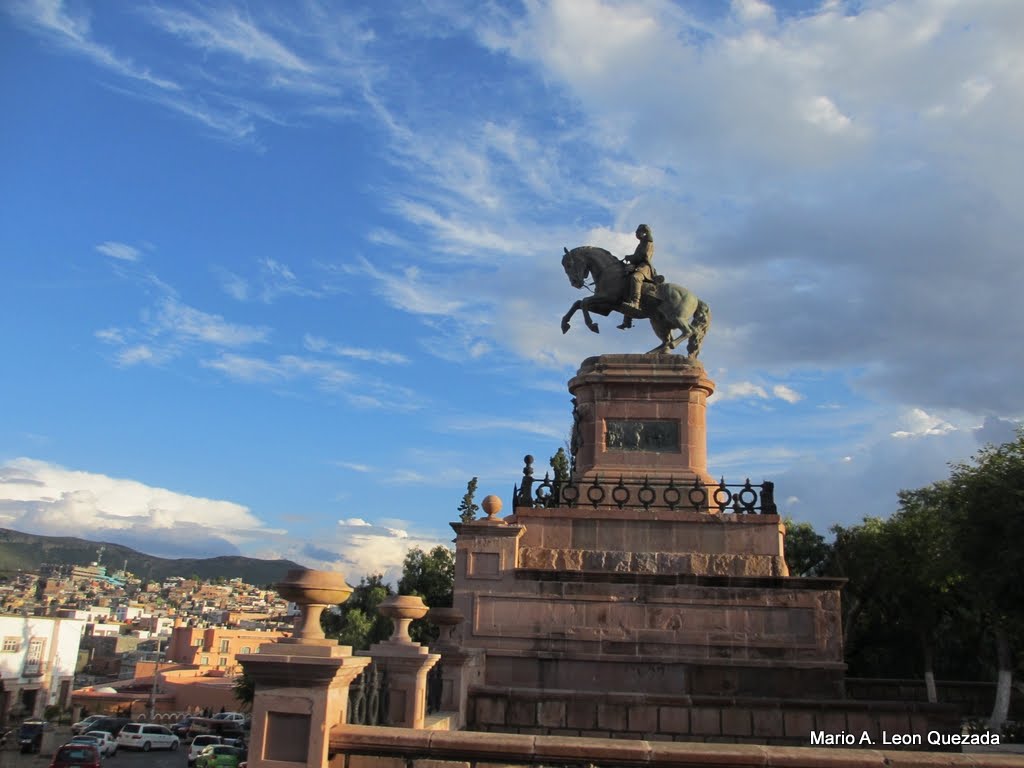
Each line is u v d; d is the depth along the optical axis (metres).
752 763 8.29
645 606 18.42
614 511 19.44
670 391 21.25
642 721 16.62
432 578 44.41
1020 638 23.75
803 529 37.38
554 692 16.66
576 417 21.97
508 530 19.03
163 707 67.00
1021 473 20.97
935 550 27.03
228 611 149.38
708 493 20.33
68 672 55.16
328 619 50.41
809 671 17.73
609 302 22.55
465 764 8.34
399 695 11.31
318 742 8.04
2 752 41.41
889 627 32.59
